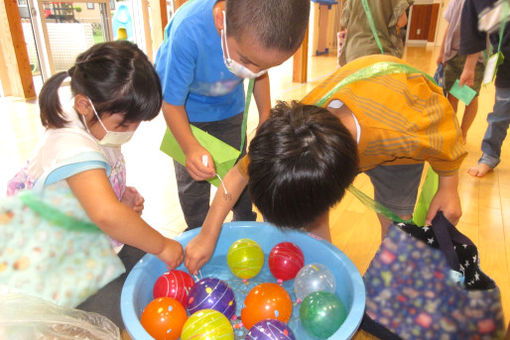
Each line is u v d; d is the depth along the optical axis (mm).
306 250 1197
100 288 1014
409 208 1234
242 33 819
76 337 821
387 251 993
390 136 844
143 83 831
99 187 810
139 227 859
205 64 1088
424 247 959
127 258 1219
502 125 1917
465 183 1903
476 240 1452
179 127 1102
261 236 1259
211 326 892
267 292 994
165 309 938
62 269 931
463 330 916
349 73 972
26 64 3432
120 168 1083
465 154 978
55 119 853
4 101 3371
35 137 2479
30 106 3236
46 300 854
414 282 963
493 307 892
